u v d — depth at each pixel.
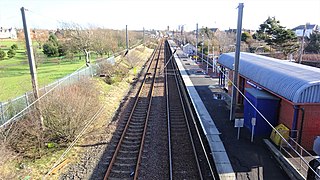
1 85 22.98
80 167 10.95
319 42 40.16
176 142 13.21
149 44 87.06
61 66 35.19
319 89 10.62
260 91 14.10
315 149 10.60
